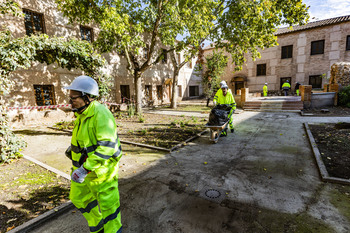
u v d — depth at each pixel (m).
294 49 22.30
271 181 3.89
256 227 2.64
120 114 13.16
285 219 2.78
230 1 11.12
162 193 3.60
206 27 11.41
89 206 2.28
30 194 3.63
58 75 11.73
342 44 19.61
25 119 10.13
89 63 9.23
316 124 8.50
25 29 10.21
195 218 2.87
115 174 2.19
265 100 15.18
